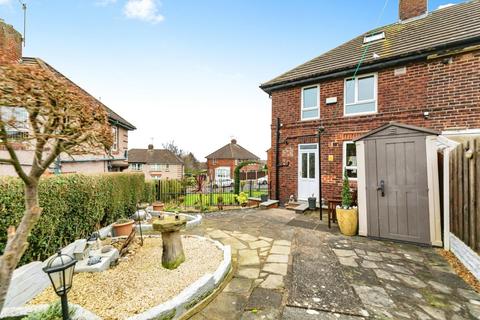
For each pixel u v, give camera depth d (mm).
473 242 3729
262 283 3416
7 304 2598
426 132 5059
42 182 3496
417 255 4473
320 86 9633
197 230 6445
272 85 10617
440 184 5348
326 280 3500
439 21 8500
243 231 6281
